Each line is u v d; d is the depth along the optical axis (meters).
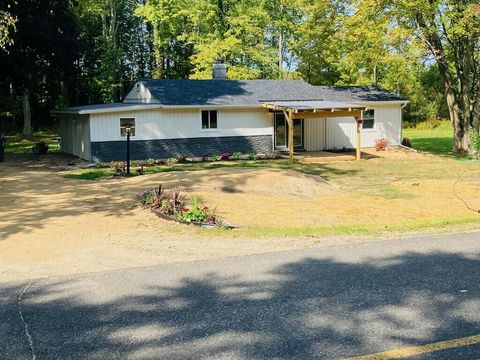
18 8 24.12
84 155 23.12
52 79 30.08
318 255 7.43
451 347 4.37
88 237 8.79
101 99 48.66
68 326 4.95
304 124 27.12
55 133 43.09
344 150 27.58
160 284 6.20
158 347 4.46
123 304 5.53
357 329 4.78
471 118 26.14
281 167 21.00
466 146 26.30
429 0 23.39
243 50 34.72
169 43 43.75
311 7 27.05
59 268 6.96
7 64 25.44
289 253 7.57
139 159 23.11
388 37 23.00
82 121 23.11
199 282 6.24
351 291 5.84
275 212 11.34
